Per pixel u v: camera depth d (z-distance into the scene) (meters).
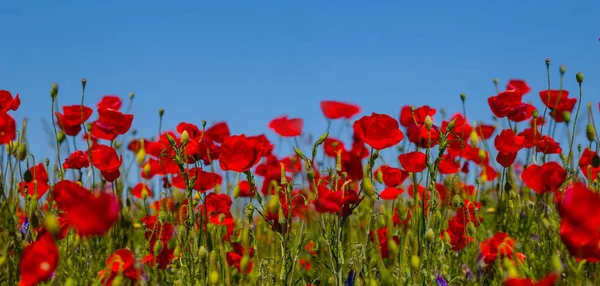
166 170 2.97
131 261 2.73
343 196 2.68
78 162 3.01
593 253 2.54
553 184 2.81
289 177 2.81
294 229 3.03
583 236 2.54
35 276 2.57
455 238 2.93
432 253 2.81
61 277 2.74
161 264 2.92
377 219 2.98
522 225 3.04
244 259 2.75
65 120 3.04
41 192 2.91
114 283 2.65
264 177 3.03
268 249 3.06
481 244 2.72
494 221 3.11
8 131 2.84
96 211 2.54
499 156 2.99
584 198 2.53
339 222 2.72
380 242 2.84
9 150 2.88
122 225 3.04
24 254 2.57
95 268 2.82
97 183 3.08
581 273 2.70
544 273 2.71
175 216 3.04
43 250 2.58
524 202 3.11
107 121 3.06
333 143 3.06
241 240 2.88
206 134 3.03
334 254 2.74
